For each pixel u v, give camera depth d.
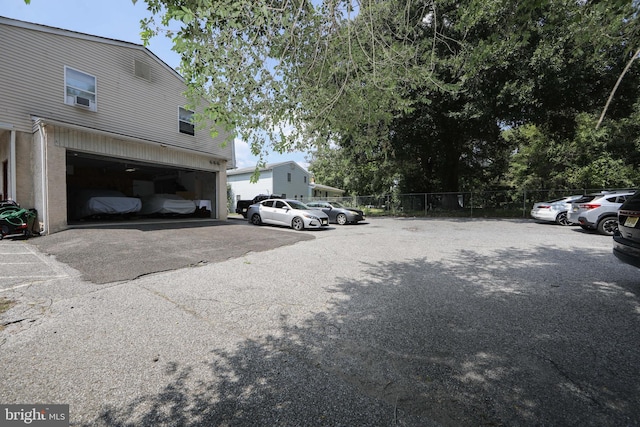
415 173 24.19
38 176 8.88
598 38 3.72
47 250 6.89
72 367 2.43
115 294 4.21
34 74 9.64
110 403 2.01
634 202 4.30
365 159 21.08
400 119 15.58
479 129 16.89
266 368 2.44
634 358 2.54
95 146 10.00
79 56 10.78
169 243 7.87
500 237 9.59
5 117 8.98
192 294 4.25
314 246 8.34
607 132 18.58
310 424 1.82
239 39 3.03
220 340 2.91
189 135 14.66
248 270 5.64
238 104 3.29
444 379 2.28
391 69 3.85
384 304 3.87
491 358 2.57
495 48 4.36
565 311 3.55
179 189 17.80
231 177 32.91
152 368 2.43
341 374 2.36
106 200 12.96
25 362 2.49
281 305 3.85
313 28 3.54
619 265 5.70
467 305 3.80
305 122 4.04
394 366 2.46
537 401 2.02
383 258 6.69
